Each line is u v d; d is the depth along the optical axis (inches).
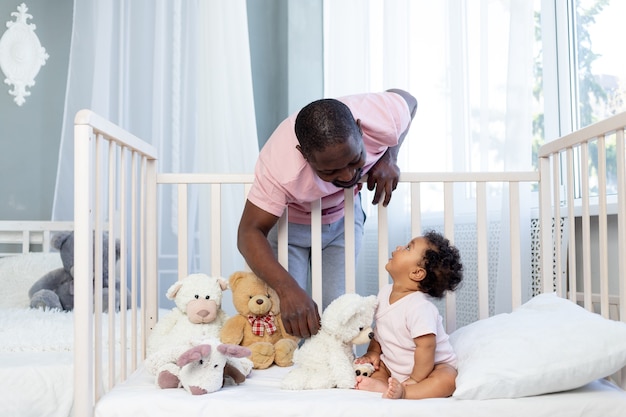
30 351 60.9
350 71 95.8
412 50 83.0
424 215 82.7
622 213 47.1
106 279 81.7
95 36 94.4
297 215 59.7
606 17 70.2
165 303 92.8
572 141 55.6
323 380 47.7
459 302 77.5
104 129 47.3
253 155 93.7
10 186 106.2
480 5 72.8
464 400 41.6
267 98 112.2
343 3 96.6
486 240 61.4
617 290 62.9
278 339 56.9
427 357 45.6
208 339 47.8
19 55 105.7
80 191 43.6
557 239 60.0
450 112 78.2
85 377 42.9
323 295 62.7
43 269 93.0
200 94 93.1
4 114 106.1
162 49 94.0
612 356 41.9
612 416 41.3
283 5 109.7
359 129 48.6
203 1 93.8
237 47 95.0
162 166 93.0
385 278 59.5
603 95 70.7
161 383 45.6
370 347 52.2
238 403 41.0
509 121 67.0
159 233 92.5
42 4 107.4
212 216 62.2
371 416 40.3
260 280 57.0
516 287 61.7
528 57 66.7
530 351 42.4
